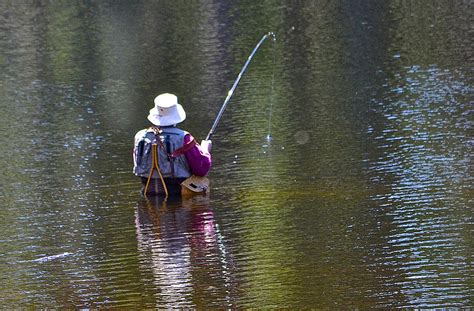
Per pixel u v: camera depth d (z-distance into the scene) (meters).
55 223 19.91
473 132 26.05
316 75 37.03
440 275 15.92
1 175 23.91
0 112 32.41
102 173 23.94
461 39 44.25
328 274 16.20
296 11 58.19
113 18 58.78
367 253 17.16
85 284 16.23
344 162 23.66
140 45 47.34
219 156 25.12
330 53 42.41
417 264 16.48
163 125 22.08
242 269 16.66
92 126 29.58
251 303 15.04
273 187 21.89
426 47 42.50
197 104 32.44
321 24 52.34
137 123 29.84
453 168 22.55
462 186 21.06
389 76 35.78
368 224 18.81
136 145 22.25
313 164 23.70
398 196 20.56
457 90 32.31
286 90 34.19
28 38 51.69
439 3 58.81
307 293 15.36
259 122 28.98
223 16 57.44
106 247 18.28
